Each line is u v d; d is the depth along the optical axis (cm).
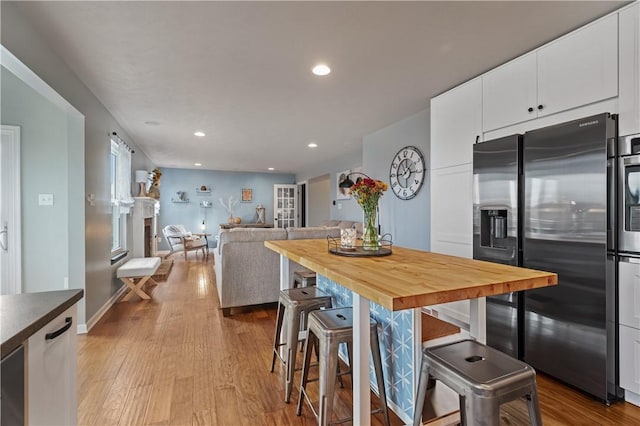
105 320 321
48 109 311
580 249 190
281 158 717
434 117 326
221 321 320
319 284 260
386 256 176
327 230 373
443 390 154
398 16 195
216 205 944
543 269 210
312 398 188
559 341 202
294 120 418
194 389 197
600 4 184
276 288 352
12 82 306
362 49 236
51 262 310
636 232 176
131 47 232
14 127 304
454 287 106
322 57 248
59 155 313
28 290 305
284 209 977
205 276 534
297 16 195
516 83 244
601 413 175
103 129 353
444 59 250
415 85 301
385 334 178
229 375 214
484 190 251
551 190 205
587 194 187
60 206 312
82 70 268
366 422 131
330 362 147
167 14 193
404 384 162
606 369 181
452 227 300
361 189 189
